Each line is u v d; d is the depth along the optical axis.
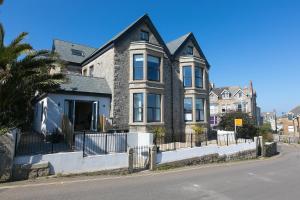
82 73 25.83
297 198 8.58
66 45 27.73
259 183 10.98
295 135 67.06
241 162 19.33
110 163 12.55
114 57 20.34
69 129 15.23
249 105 59.22
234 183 10.81
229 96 61.47
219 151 19.06
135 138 16.44
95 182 10.34
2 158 9.73
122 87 20.47
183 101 24.59
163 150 15.70
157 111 21.44
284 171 14.79
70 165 11.38
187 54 26.17
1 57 11.46
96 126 19.03
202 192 9.08
